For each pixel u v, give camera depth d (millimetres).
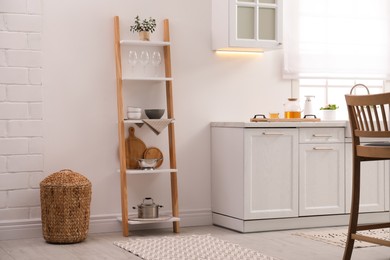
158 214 7449
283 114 8266
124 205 7305
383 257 6379
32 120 7273
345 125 7684
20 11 7219
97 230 7473
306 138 7559
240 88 8062
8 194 7207
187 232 7488
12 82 7207
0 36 7160
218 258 6324
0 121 7176
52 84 7336
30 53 7258
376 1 8570
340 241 6957
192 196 7863
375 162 7879
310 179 7582
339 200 7707
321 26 8328
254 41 7742
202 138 7902
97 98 7488
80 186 6938
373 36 8570
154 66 7703
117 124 7547
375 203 7895
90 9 7461
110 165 7531
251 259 6289
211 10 7938
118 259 6359
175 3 7797
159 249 6648
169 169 7453
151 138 7691
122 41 7395
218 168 7793
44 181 6980
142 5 7664
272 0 7832
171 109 7578
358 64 8500
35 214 7289
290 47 8203
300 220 7566
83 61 7438
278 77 8227
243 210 7348
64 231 6914
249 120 8109
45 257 6434
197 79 7891
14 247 6840
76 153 7422
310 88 8484
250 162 7352
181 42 7824
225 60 7996
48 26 7320
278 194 7465
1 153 7180
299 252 6547
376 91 8750
